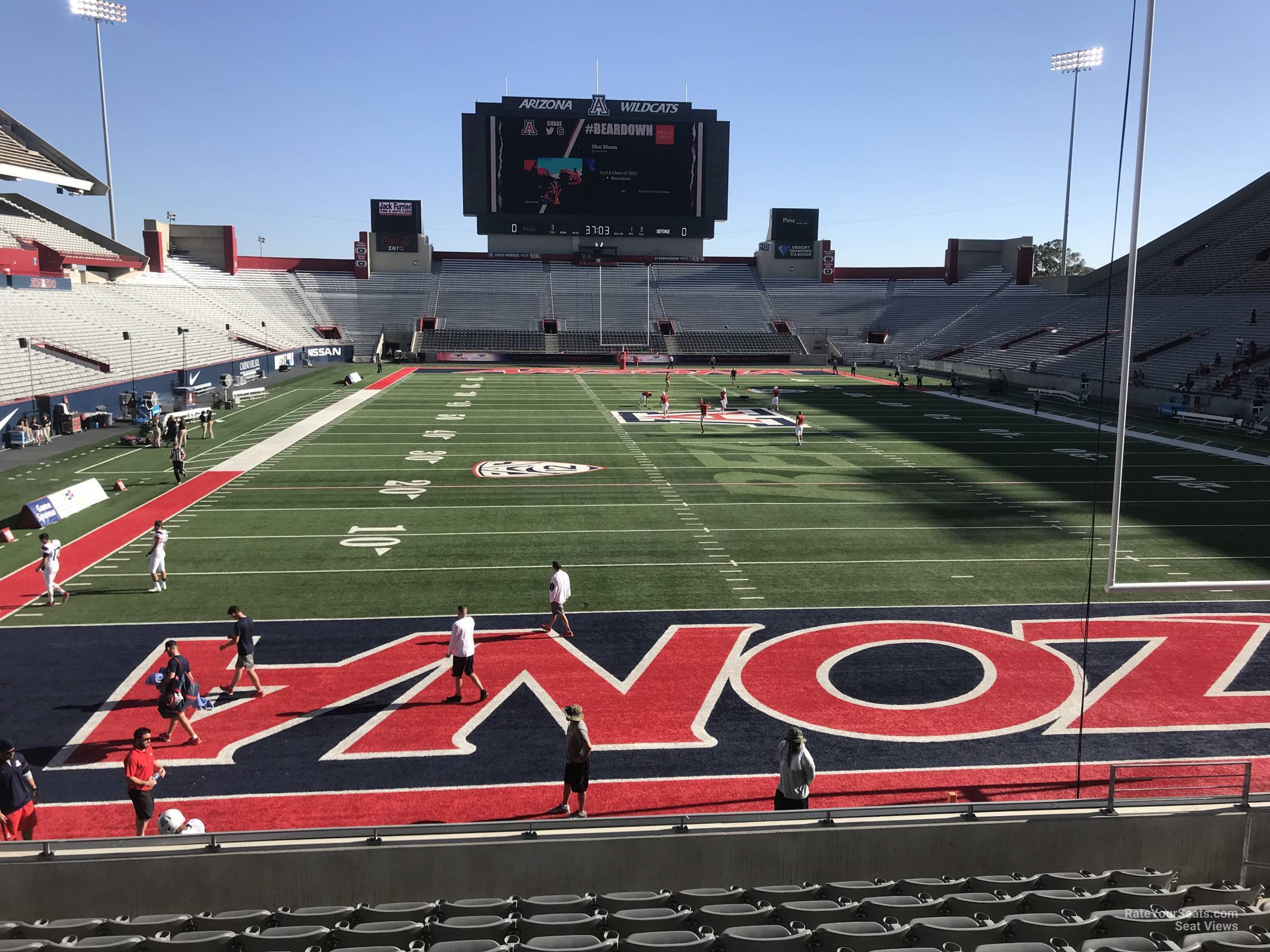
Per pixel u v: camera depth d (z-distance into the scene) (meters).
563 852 7.10
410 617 14.53
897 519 20.92
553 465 27.31
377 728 10.95
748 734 10.85
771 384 53.34
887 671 12.59
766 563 17.52
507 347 68.69
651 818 7.23
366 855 6.95
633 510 21.78
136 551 18.08
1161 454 29.62
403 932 6.09
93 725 10.91
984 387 52.22
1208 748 10.55
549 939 5.81
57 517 20.38
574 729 8.88
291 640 13.53
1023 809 7.64
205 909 6.89
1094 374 46.97
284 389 47.81
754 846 7.25
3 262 40.16
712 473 26.25
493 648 13.30
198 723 11.02
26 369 32.22
